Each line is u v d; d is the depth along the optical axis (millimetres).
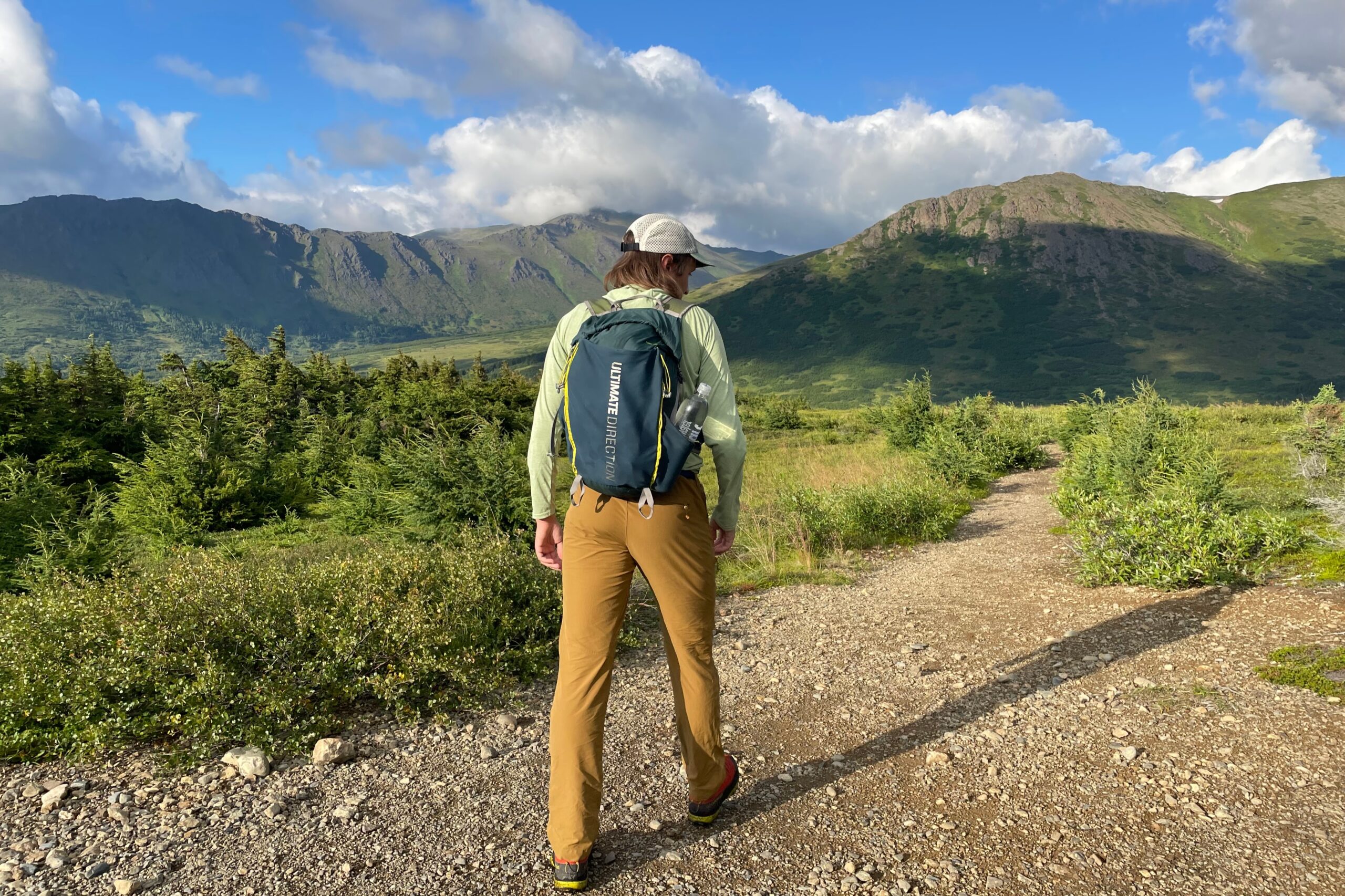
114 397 19766
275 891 1911
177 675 2938
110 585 3533
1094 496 7641
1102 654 3736
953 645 4184
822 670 3873
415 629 3367
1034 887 1900
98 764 2656
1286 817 2115
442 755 2811
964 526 9398
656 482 1815
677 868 2021
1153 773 2451
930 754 2715
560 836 1888
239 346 28969
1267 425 16094
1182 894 1830
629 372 1803
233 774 2609
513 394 28234
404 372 31000
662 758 2760
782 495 9742
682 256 2049
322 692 3160
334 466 16438
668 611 1987
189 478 11734
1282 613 4004
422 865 2035
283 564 4594
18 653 2953
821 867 2020
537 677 3766
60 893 1890
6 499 8078
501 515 7508
